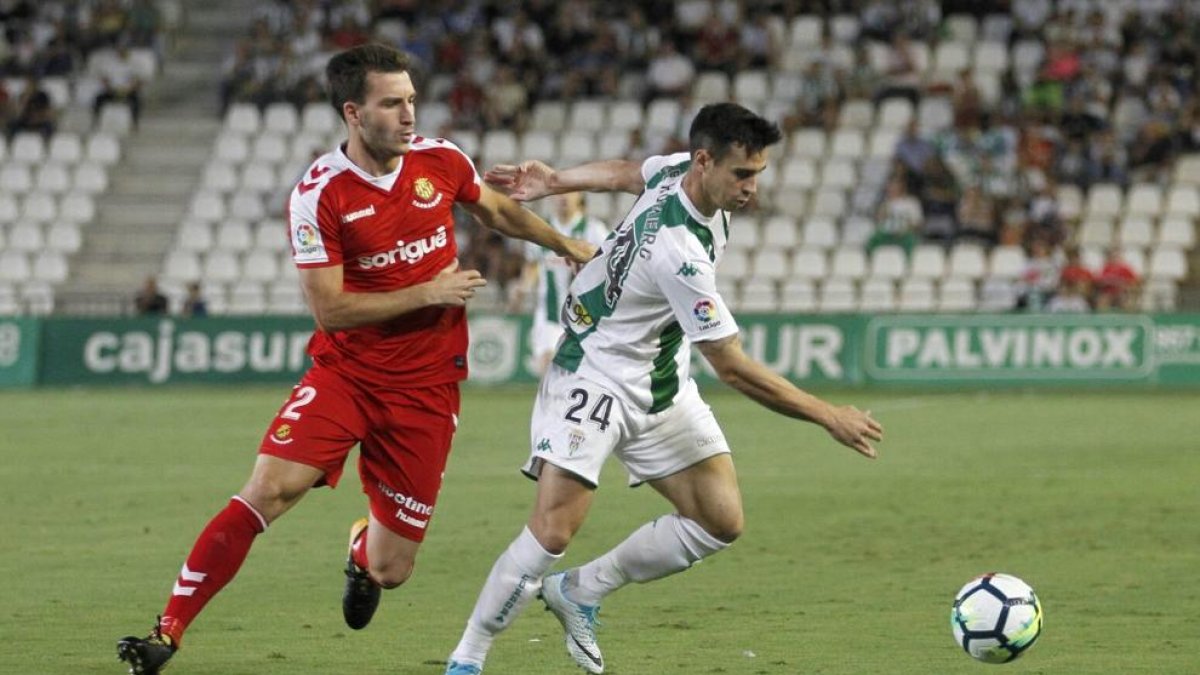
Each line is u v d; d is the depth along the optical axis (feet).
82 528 125.80
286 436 77.46
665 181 75.46
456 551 115.14
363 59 75.61
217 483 152.87
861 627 88.58
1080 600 96.22
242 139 331.57
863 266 289.74
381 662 80.59
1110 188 298.35
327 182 77.05
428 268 79.92
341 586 101.76
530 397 248.73
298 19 351.87
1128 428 199.82
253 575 105.60
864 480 153.48
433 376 79.66
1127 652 81.92
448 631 88.43
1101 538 119.44
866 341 263.08
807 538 120.06
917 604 95.25
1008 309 264.11
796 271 293.02
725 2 340.18
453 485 151.12
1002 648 73.72
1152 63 320.50
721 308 72.64
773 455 174.29
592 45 334.44
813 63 319.06
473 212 83.10
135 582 102.89
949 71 328.08
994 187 292.40
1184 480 151.94
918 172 295.89
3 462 169.89
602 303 75.41
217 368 273.33
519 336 269.85
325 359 79.20
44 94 336.49
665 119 321.32
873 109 318.24
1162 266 288.71
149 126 341.00
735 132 71.10
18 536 121.80
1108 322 258.57
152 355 274.57
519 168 83.82
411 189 78.59
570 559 112.88
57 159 333.42
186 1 370.53
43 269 313.94
